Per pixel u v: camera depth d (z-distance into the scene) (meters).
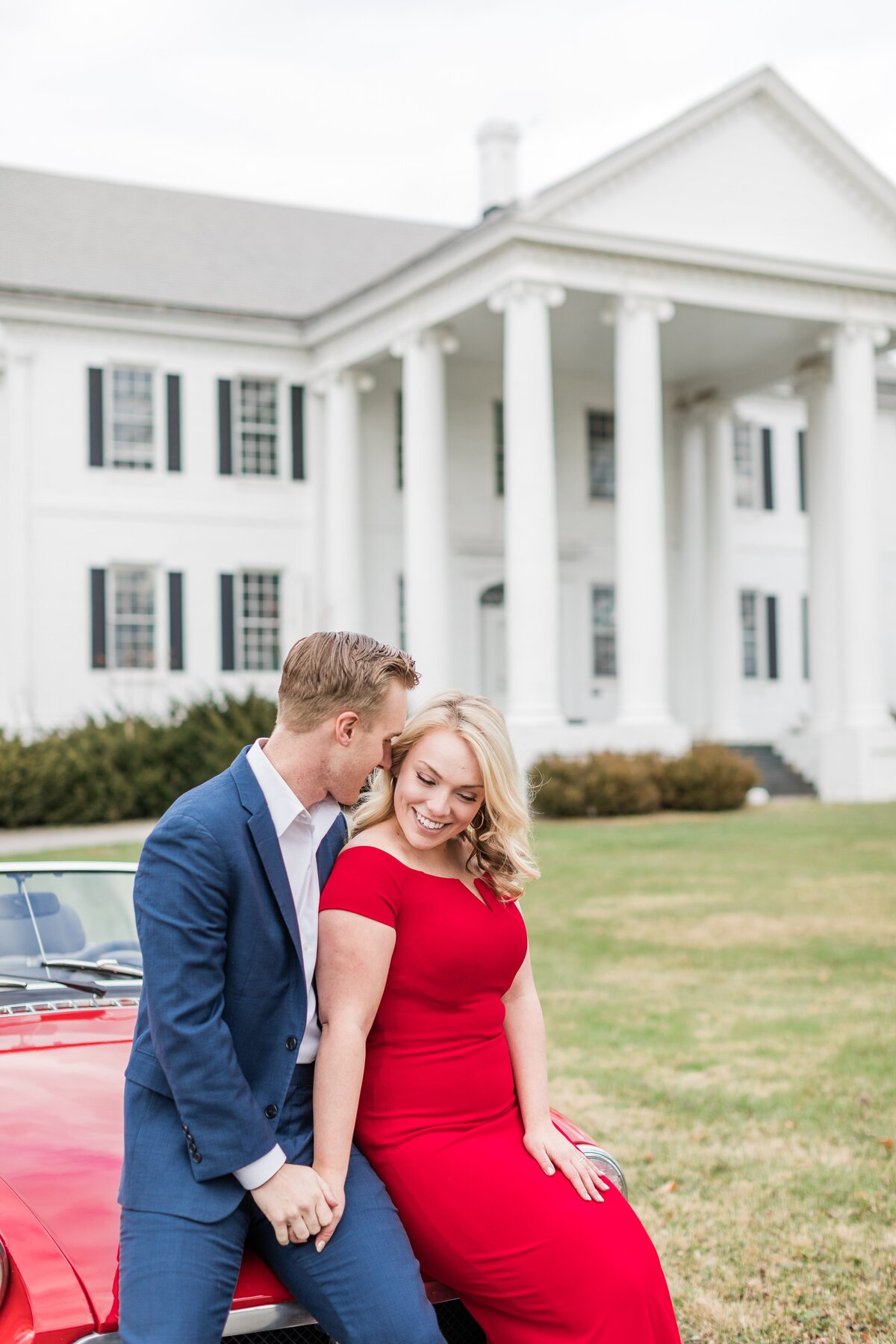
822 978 8.59
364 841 2.99
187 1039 2.51
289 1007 2.71
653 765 19.33
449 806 2.94
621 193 20.27
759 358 25.33
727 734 26.12
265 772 2.75
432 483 21.69
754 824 17.66
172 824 2.61
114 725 19.77
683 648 27.44
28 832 17.61
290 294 26.12
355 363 23.39
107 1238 2.61
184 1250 2.49
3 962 3.88
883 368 33.56
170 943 2.54
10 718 22.14
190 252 26.72
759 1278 4.14
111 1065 3.35
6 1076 3.24
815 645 25.02
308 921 2.85
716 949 9.59
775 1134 5.51
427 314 21.44
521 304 19.59
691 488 27.41
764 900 11.59
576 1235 2.72
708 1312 3.91
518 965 3.04
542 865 13.99
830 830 16.66
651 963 9.12
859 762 21.89
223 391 23.97
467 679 25.08
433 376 21.69
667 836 16.42
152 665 23.42
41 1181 2.74
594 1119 5.73
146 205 27.92
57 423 22.78
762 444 29.31
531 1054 3.13
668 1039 7.09
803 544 29.78
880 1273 4.17
